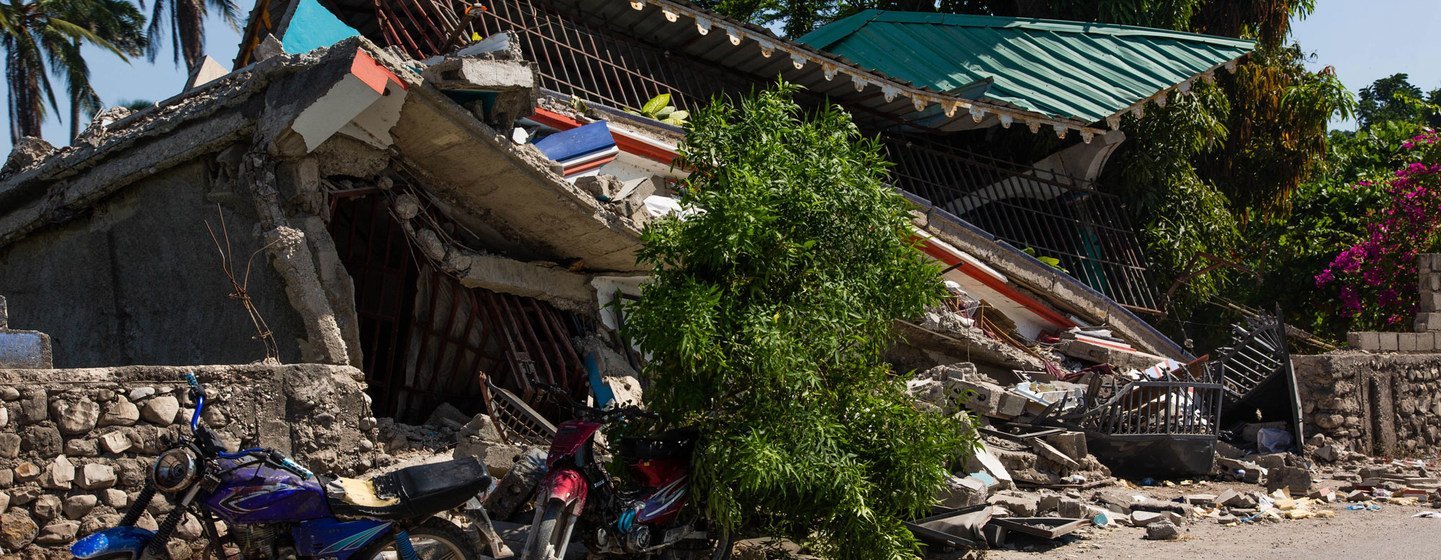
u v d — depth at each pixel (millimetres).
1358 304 20594
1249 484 10312
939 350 12789
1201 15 20750
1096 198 17922
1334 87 20156
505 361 9906
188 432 6312
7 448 5684
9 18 28625
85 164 8852
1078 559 6777
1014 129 17500
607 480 5988
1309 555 6840
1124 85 16719
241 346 8242
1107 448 10336
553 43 13523
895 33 17672
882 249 6246
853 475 5781
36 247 9508
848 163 6191
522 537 6715
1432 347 14500
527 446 8125
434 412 9383
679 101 14586
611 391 9453
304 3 11672
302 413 6836
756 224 5734
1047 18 19594
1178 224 18219
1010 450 9742
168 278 8688
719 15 12867
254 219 8141
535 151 8602
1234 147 20531
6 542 5629
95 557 4629
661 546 6004
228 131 8055
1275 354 12375
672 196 12008
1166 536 7445
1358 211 22531
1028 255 14461
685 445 6055
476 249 9414
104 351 9000
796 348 5758
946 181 16875
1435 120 32625
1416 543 7211
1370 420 12914
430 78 7824
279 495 4980
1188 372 12539
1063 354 13945
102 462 5996
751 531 6496
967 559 6766
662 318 5711
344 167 8203
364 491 5258
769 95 6367
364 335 9797
